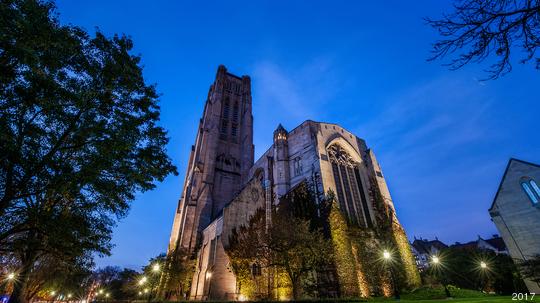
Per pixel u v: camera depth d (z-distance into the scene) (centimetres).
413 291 2948
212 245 3653
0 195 1282
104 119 1588
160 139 1844
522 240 3238
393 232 3603
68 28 1416
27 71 1112
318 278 2822
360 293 2712
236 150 6969
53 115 1384
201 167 6038
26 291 2888
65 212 1593
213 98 7556
